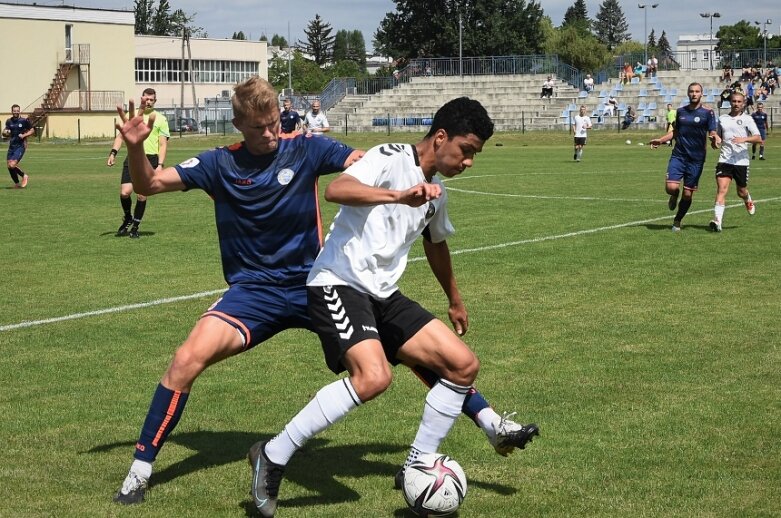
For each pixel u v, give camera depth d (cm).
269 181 442
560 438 510
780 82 5391
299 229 450
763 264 1064
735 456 481
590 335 741
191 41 8356
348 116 5784
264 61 8888
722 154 1359
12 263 1107
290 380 629
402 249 436
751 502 424
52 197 1938
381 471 471
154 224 1481
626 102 5338
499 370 644
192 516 414
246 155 446
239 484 452
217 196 449
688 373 632
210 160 445
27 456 486
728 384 607
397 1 7994
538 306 849
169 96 8312
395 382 622
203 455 491
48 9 5822
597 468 468
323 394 408
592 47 10919
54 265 1092
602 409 559
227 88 8681
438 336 424
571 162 3012
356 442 512
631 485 446
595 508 420
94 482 452
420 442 429
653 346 705
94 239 1312
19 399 585
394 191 388
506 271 1030
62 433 522
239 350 441
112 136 5762
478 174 2497
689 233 1320
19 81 5769
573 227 1393
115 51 6144
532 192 1973
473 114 415
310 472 469
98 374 642
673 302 862
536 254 1142
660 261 1087
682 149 1319
